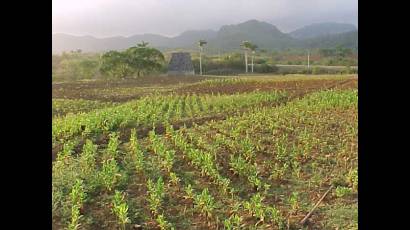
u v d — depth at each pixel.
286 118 19.48
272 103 25.61
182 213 8.81
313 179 10.92
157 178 10.80
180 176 11.02
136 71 59.44
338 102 22.92
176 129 17.75
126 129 17.22
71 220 8.22
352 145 14.16
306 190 10.27
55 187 9.62
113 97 31.50
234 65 69.06
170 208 9.04
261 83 37.56
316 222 8.39
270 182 10.79
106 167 10.44
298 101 24.81
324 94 26.81
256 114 20.33
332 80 36.94
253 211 8.76
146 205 9.15
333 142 14.86
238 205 8.79
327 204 9.30
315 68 59.72
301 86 33.94
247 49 68.94
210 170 10.80
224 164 12.12
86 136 15.51
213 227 8.24
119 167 11.48
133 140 13.76
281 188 10.45
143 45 62.88
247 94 29.67
